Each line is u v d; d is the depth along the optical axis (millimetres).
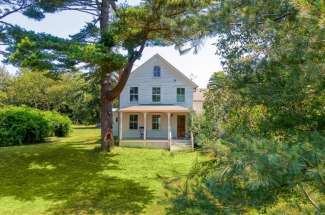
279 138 2797
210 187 2305
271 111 2986
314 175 1801
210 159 2828
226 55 3469
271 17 3092
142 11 12055
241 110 3273
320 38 2350
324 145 2076
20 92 40156
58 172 12828
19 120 20781
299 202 2303
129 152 17172
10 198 9492
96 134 29000
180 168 13172
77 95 35906
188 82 23844
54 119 25500
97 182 11469
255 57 3225
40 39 11734
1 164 13961
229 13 3344
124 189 10625
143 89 24156
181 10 11547
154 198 9570
